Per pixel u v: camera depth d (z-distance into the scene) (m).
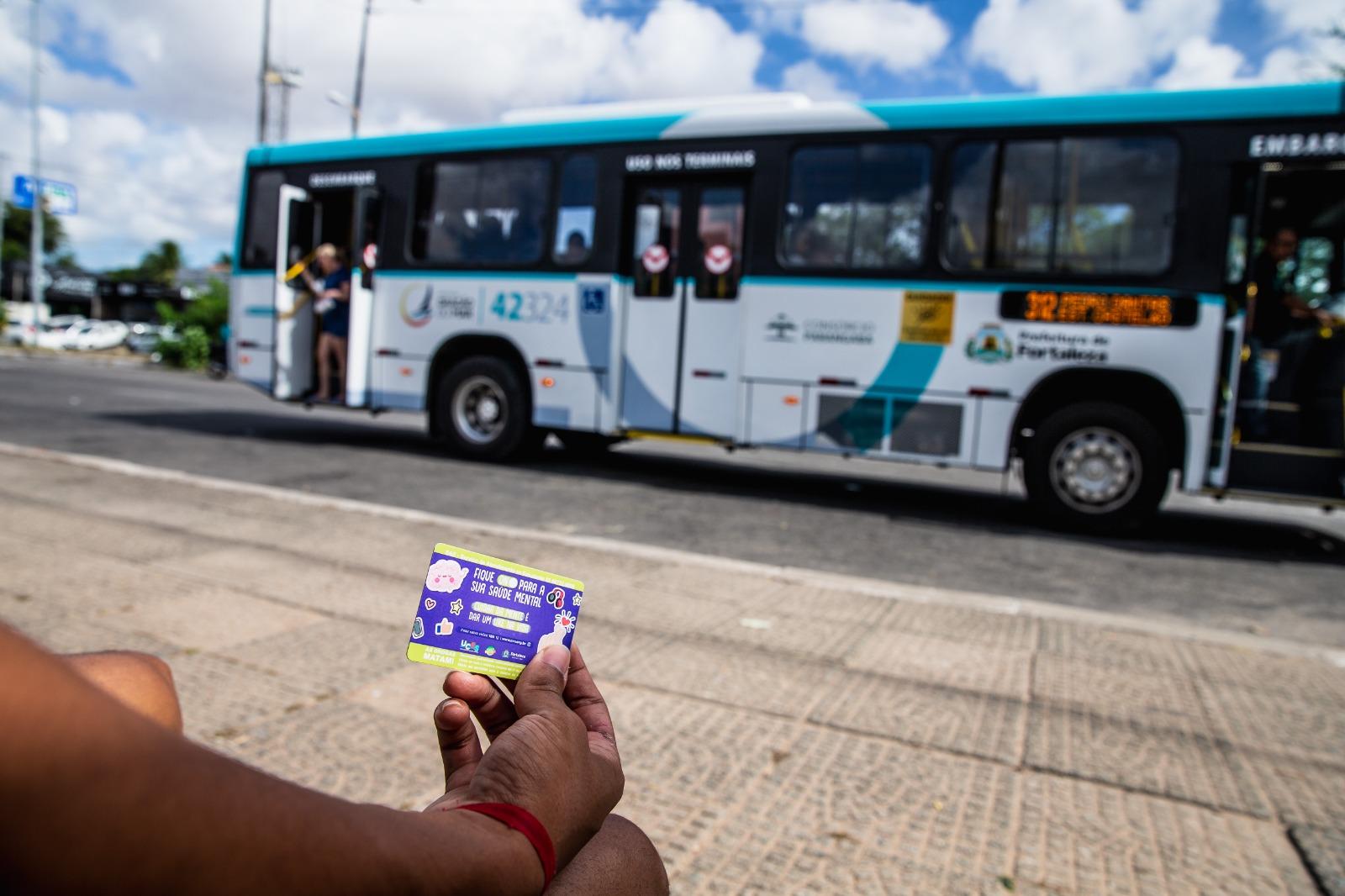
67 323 50.03
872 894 2.38
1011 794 2.94
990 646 4.40
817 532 7.26
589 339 9.14
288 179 10.73
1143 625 4.81
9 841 0.51
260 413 15.10
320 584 4.89
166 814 0.55
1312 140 6.86
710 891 2.37
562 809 0.98
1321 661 4.35
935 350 7.79
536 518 7.27
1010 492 10.12
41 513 6.25
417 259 10.02
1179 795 2.97
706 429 8.70
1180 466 7.48
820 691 3.75
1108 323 7.30
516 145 9.52
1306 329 7.13
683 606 4.82
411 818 0.79
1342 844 2.68
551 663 1.15
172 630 4.10
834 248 8.16
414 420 15.44
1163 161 7.23
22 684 0.51
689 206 8.84
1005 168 7.64
